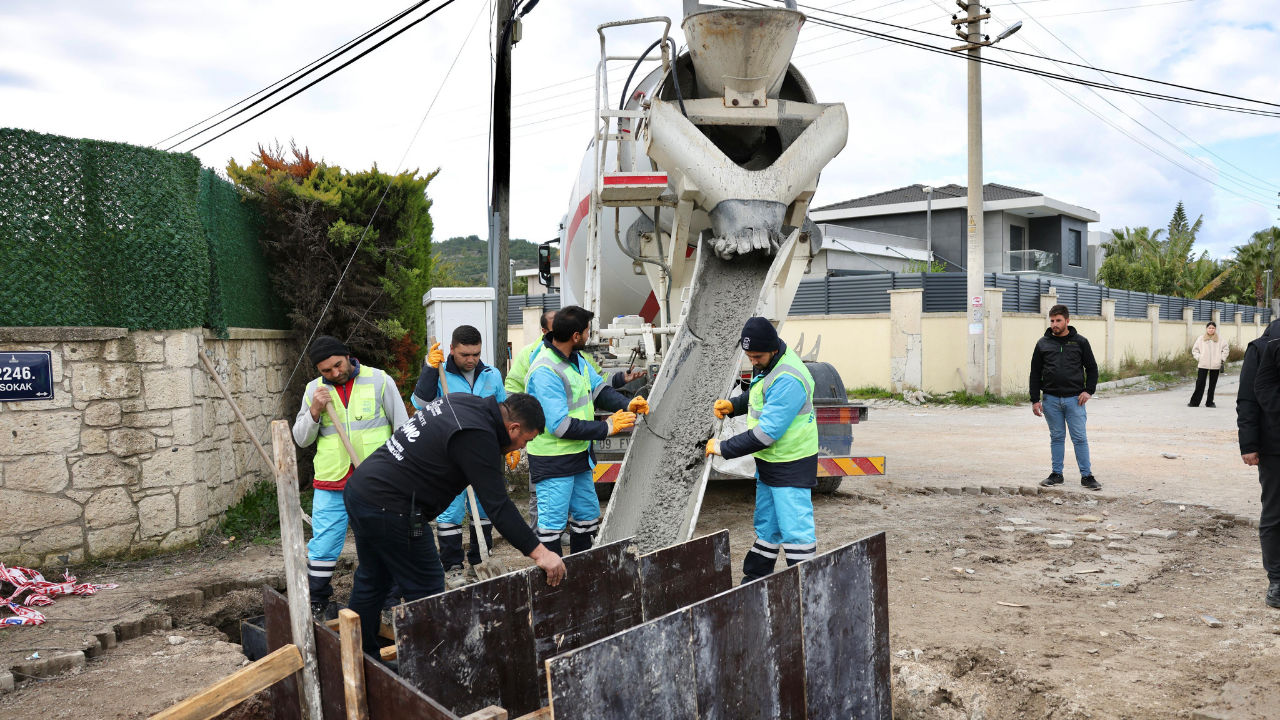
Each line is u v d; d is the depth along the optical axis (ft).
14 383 16.99
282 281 26.66
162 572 17.81
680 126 18.93
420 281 31.71
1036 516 22.63
